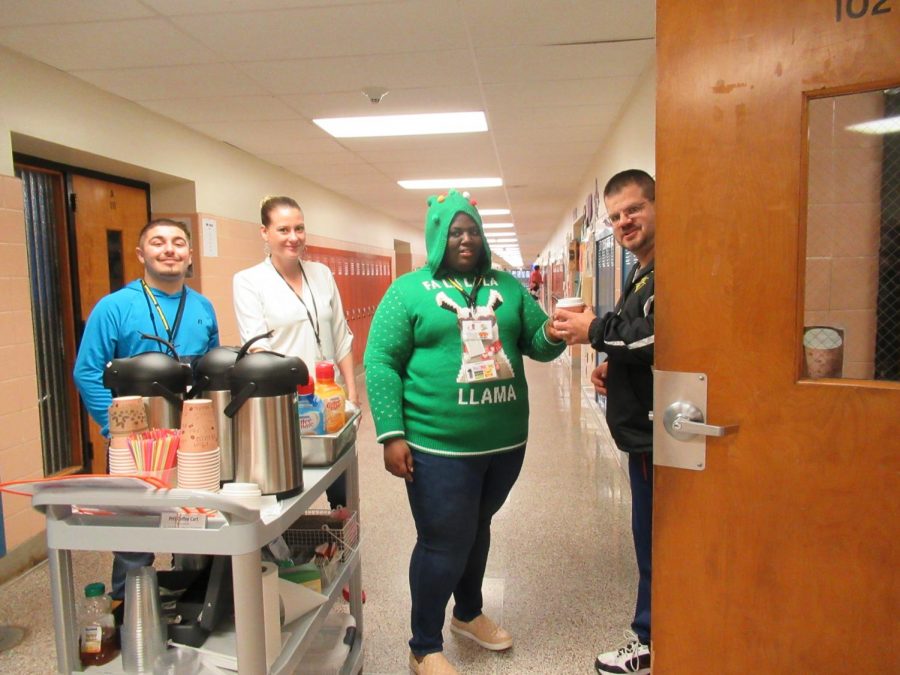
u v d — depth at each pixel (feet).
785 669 3.47
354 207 27.04
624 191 5.72
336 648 5.39
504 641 6.41
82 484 3.49
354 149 16.37
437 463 5.43
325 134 14.65
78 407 11.38
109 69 9.94
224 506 3.40
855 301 3.33
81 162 11.34
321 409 4.89
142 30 8.55
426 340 5.49
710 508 3.57
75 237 11.53
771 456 3.40
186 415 3.77
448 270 5.68
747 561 3.51
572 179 21.98
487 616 7.01
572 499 10.94
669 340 3.61
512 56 9.80
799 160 3.22
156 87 10.92
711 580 3.60
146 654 3.81
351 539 5.71
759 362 3.39
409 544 9.14
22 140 9.53
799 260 3.27
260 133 14.46
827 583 3.33
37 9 7.82
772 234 3.31
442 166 19.01
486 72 10.54
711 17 3.34
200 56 9.53
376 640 6.68
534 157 17.75
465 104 12.44
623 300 5.63
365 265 28.09
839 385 3.23
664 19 3.46
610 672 5.86
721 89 3.35
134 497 3.43
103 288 12.31
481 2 7.90
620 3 7.98
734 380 3.46
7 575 8.30
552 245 47.09
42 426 10.78
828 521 3.30
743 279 3.40
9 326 8.51
